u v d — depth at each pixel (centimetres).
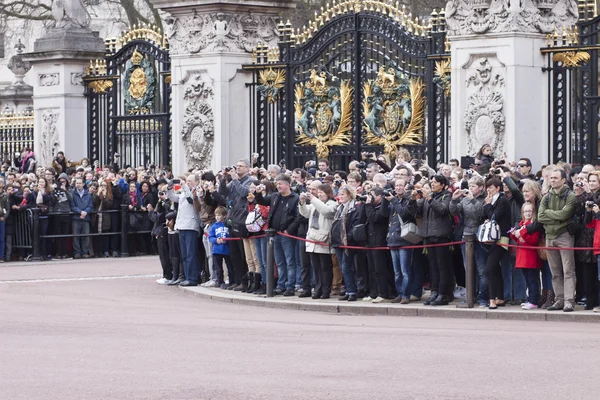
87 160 9662
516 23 7181
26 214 8831
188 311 5869
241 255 6725
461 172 6309
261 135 8956
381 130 8125
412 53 7938
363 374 3903
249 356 4278
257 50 8925
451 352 4309
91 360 4250
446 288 5834
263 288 6544
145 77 9638
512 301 5819
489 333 4828
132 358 4278
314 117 8519
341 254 6109
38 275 7750
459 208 5747
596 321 5288
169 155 9494
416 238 5850
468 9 7406
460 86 7475
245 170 6694
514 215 5666
